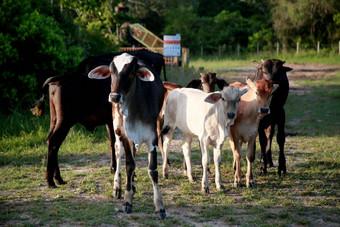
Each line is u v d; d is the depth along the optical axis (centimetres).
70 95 639
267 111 614
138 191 616
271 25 4341
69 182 653
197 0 5600
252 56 3678
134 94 526
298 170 746
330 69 2788
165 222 497
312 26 3897
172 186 652
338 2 3688
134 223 498
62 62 1111
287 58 3450
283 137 734
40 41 1077
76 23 1531
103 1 1788
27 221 495
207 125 620
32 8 1212
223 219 512
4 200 567
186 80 1598
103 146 894
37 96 1122
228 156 824
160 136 746
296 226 495
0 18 1033
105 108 667
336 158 813
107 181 664
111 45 1717
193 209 546
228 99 584
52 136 637
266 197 601
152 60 902
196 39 4300
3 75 1027
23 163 757
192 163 788
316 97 1667
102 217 511
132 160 542
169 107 693
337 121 1209
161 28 4641
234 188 646
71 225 486
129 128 529
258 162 808
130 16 2197
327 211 543
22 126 937
